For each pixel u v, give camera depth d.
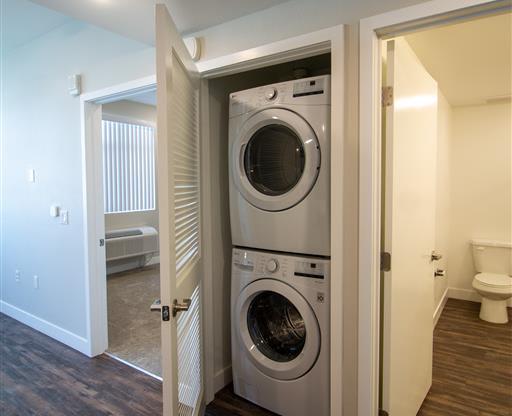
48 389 2.29
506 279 3.44
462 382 2.37
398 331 1.67
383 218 1.62
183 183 1.58
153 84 2.17
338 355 1.58
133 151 5.43
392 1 1.38
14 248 3.44
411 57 1.74
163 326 1.29
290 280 1.81
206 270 2.09
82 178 2.67
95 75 2.53
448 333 3.15
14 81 3.25
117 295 4.18
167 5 1.65
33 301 3.26
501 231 3.81
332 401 1.61
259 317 2.08
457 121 3.96
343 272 1.55
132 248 5.09
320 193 1.69
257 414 2.01
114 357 2.71
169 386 1.29
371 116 1.45
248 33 1.76
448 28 1.97
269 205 1.85
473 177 3.92
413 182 1.81
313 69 2.52
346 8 1.49
